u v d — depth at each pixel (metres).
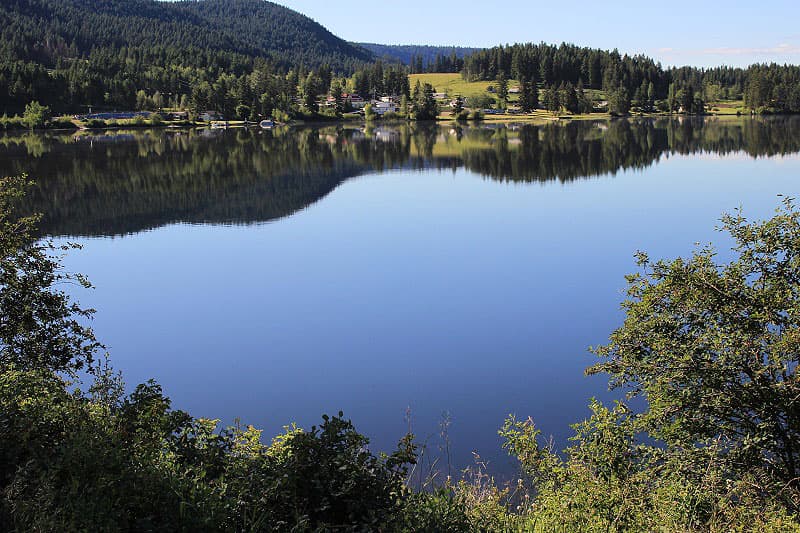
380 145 115.94
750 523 8.16
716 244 37.25
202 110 181.88
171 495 6.08
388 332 24.19
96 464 6.22
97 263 36.97
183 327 25.34
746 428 10.01
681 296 10.64
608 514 8.56
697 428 10.12
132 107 188.88
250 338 23.88
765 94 197.50
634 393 11.22
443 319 25.59
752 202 52.69
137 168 81.06
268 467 6.85
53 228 47.75
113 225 49.31
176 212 54.62
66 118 158.25
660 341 10.62
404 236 43.72
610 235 41.88
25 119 148.50
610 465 9.80
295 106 198.38
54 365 10.99
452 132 148.00
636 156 91.12
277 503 6.53
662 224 45.09
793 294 10.31
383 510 6.77
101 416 7.54
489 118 199.62
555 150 103.25
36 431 7.04
